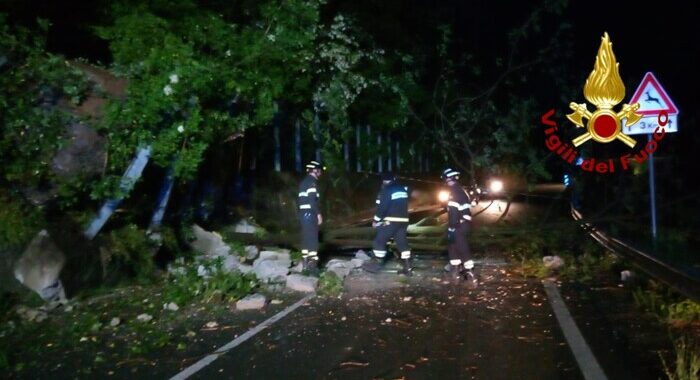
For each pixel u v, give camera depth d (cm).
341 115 1855
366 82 1817
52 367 749
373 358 756
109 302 1027
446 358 752
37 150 1010
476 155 1889
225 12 1358
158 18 1136
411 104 2241
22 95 1010
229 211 1616
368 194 2430
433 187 2923
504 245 1589
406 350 785
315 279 1150
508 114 1833
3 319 918
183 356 778
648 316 926
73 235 1059
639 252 1073
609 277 1233
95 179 1073
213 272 1190
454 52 2105
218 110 1176
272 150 1902
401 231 1275
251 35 1243
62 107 1045
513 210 2572
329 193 2092
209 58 1171
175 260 1262
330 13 2011
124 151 1055
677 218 1795
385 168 2598
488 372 702
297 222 1875
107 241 1130
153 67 1053
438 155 2838
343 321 927
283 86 1340
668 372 673
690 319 876
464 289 1138
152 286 1138
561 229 1557
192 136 1115
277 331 878
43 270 983
